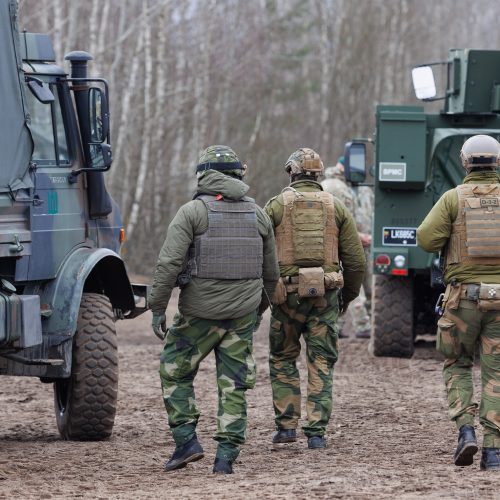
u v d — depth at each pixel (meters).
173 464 21.44
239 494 18.58
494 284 21.00
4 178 23.53
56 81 26.00
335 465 21.70
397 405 29.88
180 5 103.50
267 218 21.70
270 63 132.38
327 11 143.75
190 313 21.00
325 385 23.98
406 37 141.25
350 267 24.42
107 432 25.73
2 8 23.45
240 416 21.11
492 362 21.05
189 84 105.50
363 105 137.62
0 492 19.58
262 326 53.16
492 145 21.59
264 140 117.00
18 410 30.72
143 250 93.38
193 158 106.19
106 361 25.53
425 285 41.25
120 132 89.81
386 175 38.41
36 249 24.50
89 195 26.78
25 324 23.12
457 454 20.92
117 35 99.75
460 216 21.28
